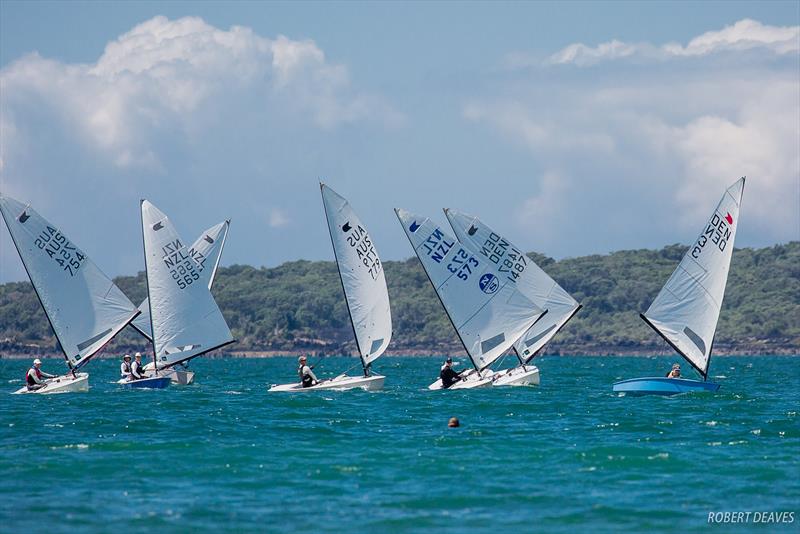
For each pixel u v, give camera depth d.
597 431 154.12
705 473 121.81
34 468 124.38
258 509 105.56
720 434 150.62
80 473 121.94
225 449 137.75
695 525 100.12
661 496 110.81
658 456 131.75
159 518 102.00
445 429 157.38
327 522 101.06
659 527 99.69
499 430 155.62
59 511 104.38
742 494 111.69
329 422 165.88
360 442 144.12
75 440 145.38
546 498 110.00
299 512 104.50
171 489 114.00
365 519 102.12
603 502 108.44
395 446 140.50
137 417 171.38
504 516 103.25
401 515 103.50
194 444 141.62
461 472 122.62
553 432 153.25
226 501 108.69
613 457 131.50
